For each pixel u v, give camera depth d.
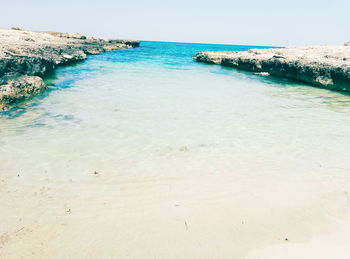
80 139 7.97
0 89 10.65
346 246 3.90
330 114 11.94
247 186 5.66
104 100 12.88
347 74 17.64
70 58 27.09
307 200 5.19
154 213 4.66
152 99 13.67
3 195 4.98
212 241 3.98
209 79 22.28
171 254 3.70
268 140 8.49
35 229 4.14
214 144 8.02
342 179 6.09
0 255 3.58
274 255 3.70
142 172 6.14
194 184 5.69
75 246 3.82
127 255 3.67
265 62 27.94
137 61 36.50
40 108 10.93
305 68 21.75
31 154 6.80
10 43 19.42
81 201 4.93
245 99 14.70
